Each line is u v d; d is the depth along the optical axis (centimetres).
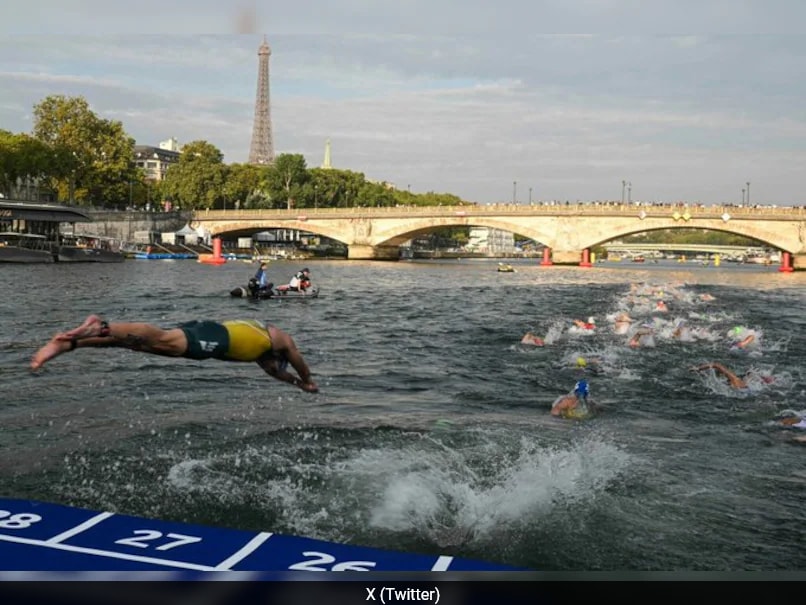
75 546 717
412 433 1215
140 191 14700
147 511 855
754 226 10288
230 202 16200
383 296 4644
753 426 1306
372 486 952
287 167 16462
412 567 703
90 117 12600
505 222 11769
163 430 1215
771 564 756
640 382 1700
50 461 1042
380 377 1764
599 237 11212
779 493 960
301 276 4362
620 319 2659
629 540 809
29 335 2392
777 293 5341
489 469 1032
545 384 1675
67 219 9588
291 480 972
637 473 1027
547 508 893
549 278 7681
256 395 1519
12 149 11100
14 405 1400
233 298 4166
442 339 2475
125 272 7131
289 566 687
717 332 2583
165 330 635
